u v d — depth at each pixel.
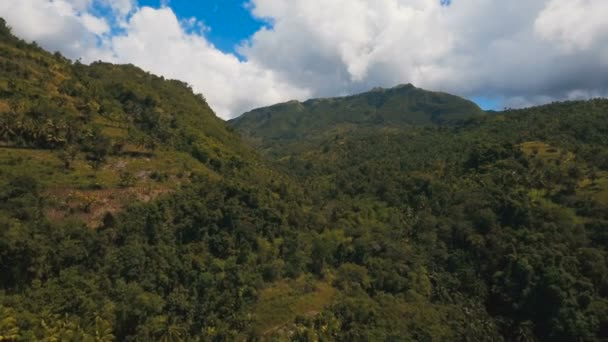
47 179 87.75
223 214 94.94
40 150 97.00
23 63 126.75
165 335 69.19
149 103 145.25
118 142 108.38
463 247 113.88
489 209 116.75
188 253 85.50
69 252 73.44
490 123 199.38
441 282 104.75
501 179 128.00
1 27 139.75
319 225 116.81
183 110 160.62
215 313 77.88
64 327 63.19
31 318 61.41
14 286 67.19
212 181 106.81
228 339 73.50
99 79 152.88
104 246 77.31
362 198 145.12
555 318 86.69
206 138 142.25
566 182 117.44
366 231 117.31
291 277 94.25
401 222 124.88
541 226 105.81
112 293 71.75
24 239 68.69
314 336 76.56
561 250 96.81
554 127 161.38
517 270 98.00
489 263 105.88
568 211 108.81
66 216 82.25
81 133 104.56
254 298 83.94
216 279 82.50
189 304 77.25
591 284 87.50
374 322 83.88
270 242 98.88
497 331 91.94
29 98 109.75
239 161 133.88
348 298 90.50
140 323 70.06
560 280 89.44
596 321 81.69
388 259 106.81
